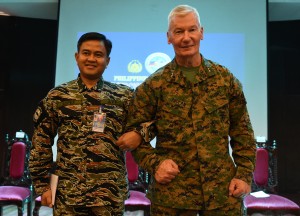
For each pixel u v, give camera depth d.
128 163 3.24
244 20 4.39
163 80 1.38
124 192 1.60
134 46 4.45
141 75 4.42
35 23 5.62
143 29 4.47
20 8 5.12
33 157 1.61
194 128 1.31
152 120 1.42
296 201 5.07
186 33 1.31
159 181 1.29
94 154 1.54
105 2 4.54
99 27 4.53
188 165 1.31
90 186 1.51
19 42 5.58
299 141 5.58
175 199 1.29
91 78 1.65
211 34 4.39
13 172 3.24
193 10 1.34
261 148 3.27
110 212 1.52
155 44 4.44
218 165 1.30
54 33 5.68
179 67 1.39
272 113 5.69
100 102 1.61
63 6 4.59
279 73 5.68
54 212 1.54
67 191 1.51
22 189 3.12
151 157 1.33
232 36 4.37
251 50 4.35
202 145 1.30
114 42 4.48
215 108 1.33
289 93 5.65
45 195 1.59
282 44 5.66
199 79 1.35
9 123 5.50
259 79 4.32
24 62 5.61
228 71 1.42
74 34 4.54
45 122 1.63
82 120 1.57
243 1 4.40
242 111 1.42
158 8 4.48
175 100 1.34
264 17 4.37
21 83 5.59
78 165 1.53
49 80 5.67
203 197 1.28
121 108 1.64
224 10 4.40
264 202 2.87
